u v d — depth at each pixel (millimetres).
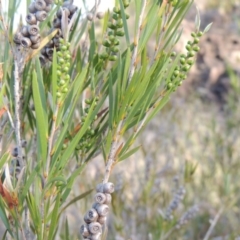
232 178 987
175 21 328
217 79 2342
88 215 296
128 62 302
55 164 301
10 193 305
